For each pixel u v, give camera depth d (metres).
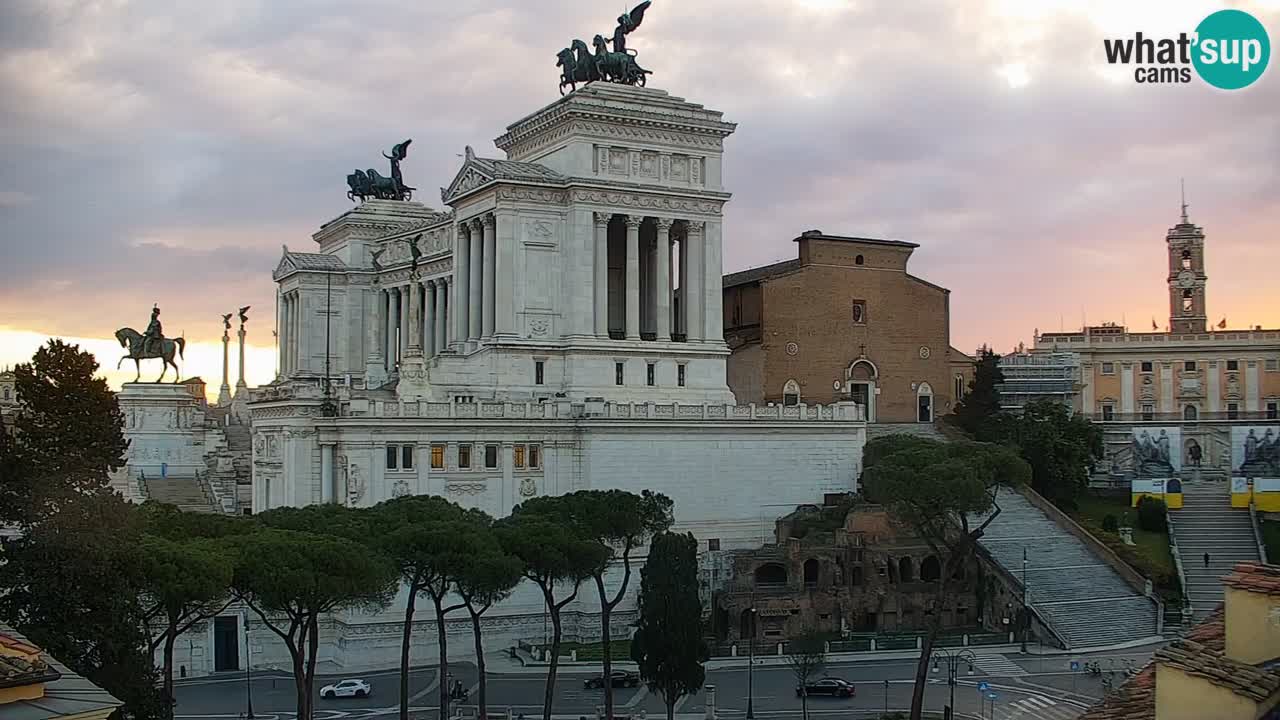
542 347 144.62
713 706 97.50
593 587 124.19
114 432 75.44
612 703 96.06
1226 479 174.38
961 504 116.50
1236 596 29.53
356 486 120.75
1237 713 25.86
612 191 147.88
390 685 108.50
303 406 130.75
